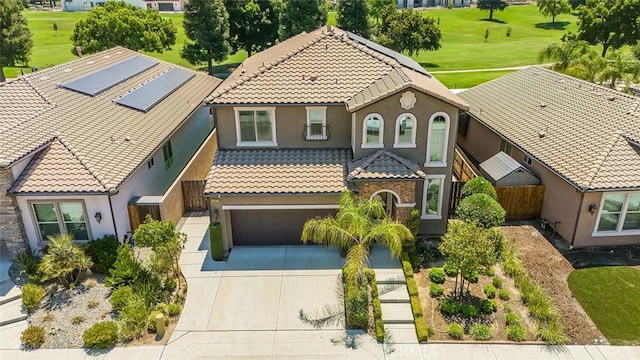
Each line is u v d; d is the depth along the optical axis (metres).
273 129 22.55
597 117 24.30
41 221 20.09
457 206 22.55
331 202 20.89
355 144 21.25
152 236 17.81
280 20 63.91
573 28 97.31
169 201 22.75
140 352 15.91
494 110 30.64
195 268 20.33
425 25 64.44
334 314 17.62
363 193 20.55
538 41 83.88
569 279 19.34
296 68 23.47
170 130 26.06
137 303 17.38
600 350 15.81
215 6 57.69
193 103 31.39
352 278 17.02
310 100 21.66
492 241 17.95
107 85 28.75
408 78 21.05
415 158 21.41
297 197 20.69
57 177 19.45
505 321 17.03
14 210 19.25
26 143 20.27
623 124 22.84
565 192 21.83
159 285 18.81
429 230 22.64
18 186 19.09
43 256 19.73
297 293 18.72
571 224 21.45
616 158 21.11
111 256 19.50
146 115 27.05
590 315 17.38
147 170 24.19
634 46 50.22
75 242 20.47
